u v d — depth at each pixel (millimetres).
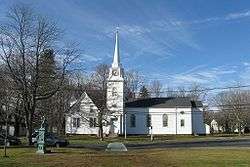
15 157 32469
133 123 101062
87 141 73562
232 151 37938
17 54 52344
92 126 91500
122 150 42781
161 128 101000
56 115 76500
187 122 100812
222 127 137250
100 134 84000
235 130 128125
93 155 33812
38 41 52844
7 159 30391
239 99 117688
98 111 86438
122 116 97062
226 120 131000
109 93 97000
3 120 73438
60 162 27906
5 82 54719
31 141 53094
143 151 40406
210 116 140125
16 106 59719
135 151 40844
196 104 103688
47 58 53469
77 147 53062
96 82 96688
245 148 44219
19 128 91625
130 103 102312
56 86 54781
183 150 40312
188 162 27984
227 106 123562
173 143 63812
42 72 53000
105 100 91125
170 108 101125
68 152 39938
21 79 52281
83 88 86938
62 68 54438
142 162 27781
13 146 50125
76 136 90438
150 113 101188
